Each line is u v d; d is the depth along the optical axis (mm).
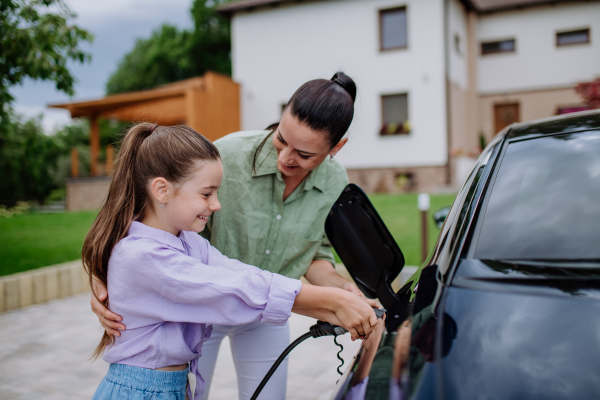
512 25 15352
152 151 1152
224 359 3357
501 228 1174
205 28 26922
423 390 820
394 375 875
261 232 1563
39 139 6113
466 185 1403
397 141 13234
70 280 5074
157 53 27938
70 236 7117
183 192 1143
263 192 1565
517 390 795
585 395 773
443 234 1258
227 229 1567
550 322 893
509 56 15469
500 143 1513
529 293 965
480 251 1126
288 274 1629
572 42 14883
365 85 13523
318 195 1619
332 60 13805
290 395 2748
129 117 14594
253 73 14711
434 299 1027
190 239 1295
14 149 6879
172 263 1124
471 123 15398
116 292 1146
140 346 1169
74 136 26547
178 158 1125
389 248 1359
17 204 14727
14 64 4629
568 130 1452
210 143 1187
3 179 13938
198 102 12914
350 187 1402
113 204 1190
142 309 1141
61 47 4723
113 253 1155
